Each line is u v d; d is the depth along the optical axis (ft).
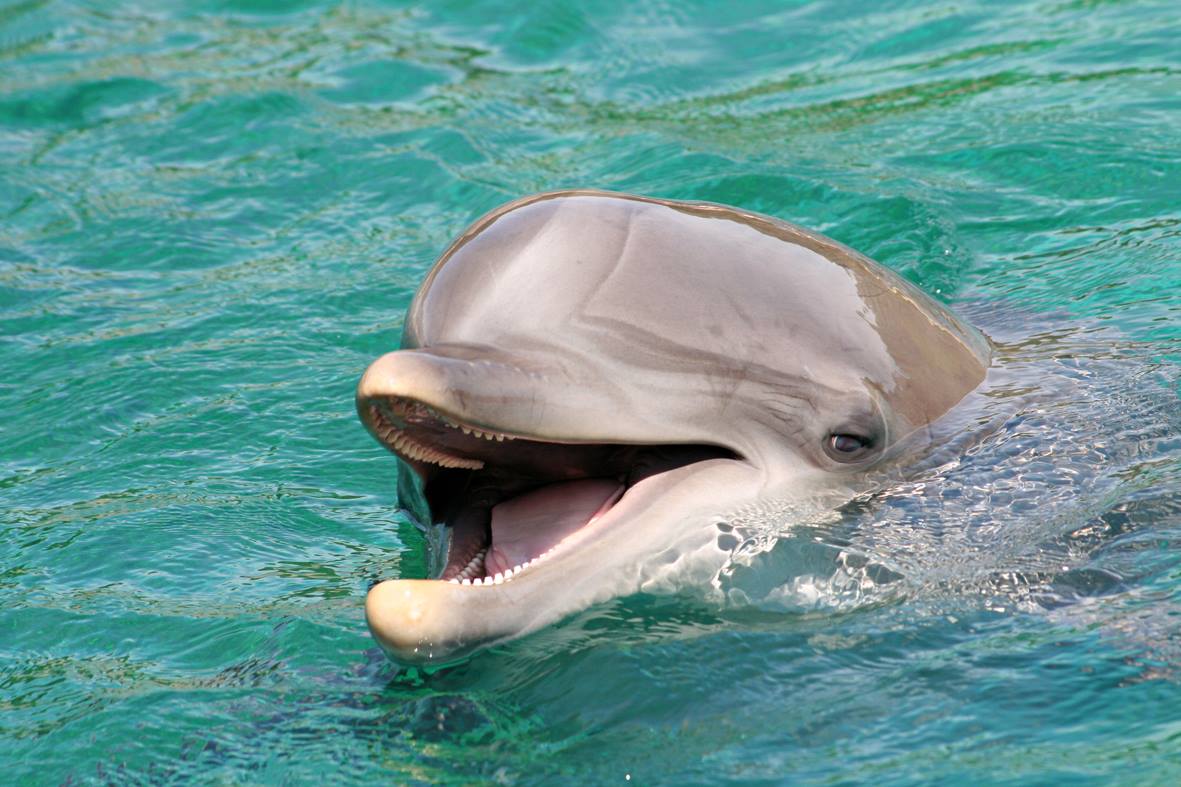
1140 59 85.56
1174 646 34.86
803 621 37.42
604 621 36.40
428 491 39.14
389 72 99.60
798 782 31.65
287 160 86.12
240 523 48.14
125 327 66.44
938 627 36.68
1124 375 47.37
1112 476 41.32
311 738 34.94
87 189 83.71
